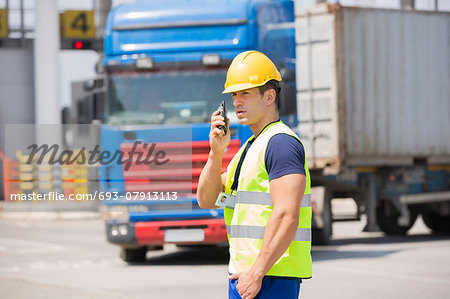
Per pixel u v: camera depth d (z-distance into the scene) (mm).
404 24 43469
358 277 25750
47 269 30828
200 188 10734
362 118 41500
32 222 62750
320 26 40031
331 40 39688
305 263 9781
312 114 39875
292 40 33844
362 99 41500
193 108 29953
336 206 46531
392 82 42844
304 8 40406
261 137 9883
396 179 43562
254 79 10016
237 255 9797
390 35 42812
